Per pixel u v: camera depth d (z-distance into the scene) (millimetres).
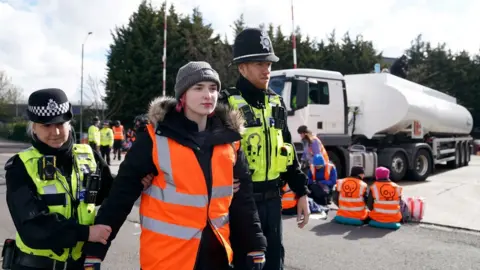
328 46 36844
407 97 11109
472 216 7367
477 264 4855
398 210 6562
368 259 5035
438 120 12922
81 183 2361
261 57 2867
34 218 2100
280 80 9055
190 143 2268
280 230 2973
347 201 6832
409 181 12141
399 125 11383
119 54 33094
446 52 39969
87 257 2205
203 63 2395
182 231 2219
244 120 2699
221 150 2383
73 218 2246
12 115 52500
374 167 11102
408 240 5902
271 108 3020
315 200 8180
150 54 31422
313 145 8344
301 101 8570
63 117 2250
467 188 10547
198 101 2312
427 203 8523
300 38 34844
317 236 6090
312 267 4742
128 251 5270
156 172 2287
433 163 12812
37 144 2283
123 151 22469
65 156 2334
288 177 3213
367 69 35438
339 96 9859
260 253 2471
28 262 2260
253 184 2840
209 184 2297
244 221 2492
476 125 39625
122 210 2248
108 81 33156
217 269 2334
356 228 6594
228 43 32406
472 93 39156
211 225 2289
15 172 2209
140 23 32406
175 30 32344
